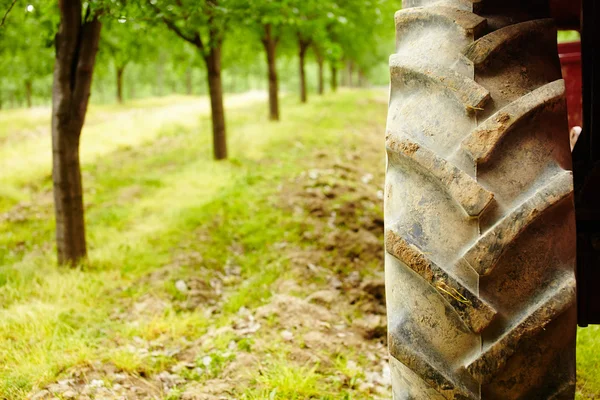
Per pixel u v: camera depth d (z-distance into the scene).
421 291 1.42
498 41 1.45
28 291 4.76
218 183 8.30
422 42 1.58
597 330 3.36
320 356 3.57
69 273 5.16
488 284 1.34
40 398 2.98
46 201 8.52
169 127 16.58
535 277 1.33
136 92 54.66
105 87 51.19
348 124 15.20
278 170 9.08
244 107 21.16
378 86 51.91
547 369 1.35
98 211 7.37
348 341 3.86
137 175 9.64
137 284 4.96
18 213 7.83
